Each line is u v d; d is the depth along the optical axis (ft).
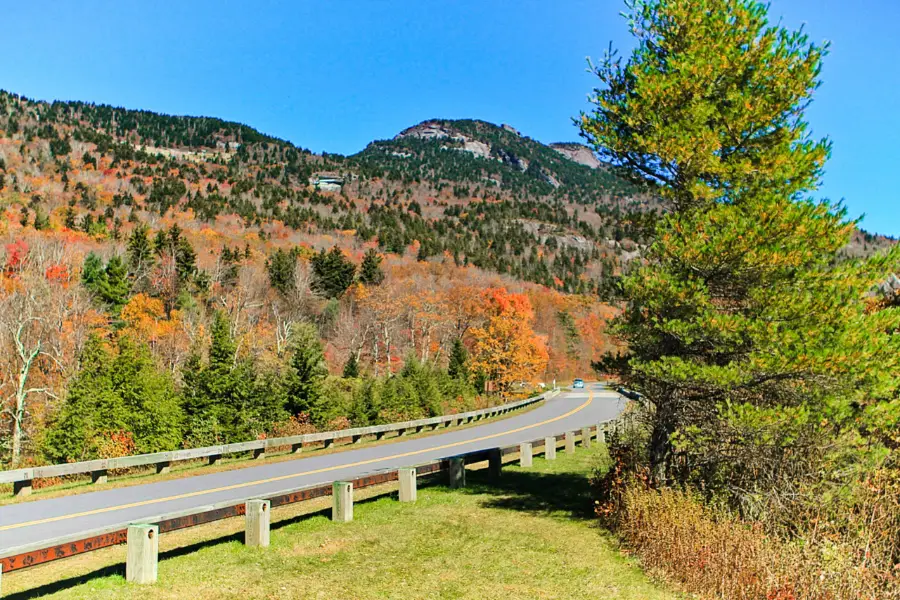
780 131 35.12
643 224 39.91
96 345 76.13
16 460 92.89
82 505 42.19
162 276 240.53
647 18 38.22
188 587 25.44
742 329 31.04
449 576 28.17
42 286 127.13
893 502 30.17
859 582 25.76
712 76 34.73
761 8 34.88
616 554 32.22
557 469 60.59
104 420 70.28
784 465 33.19
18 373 108.78
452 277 366.84
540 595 26.11
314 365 103.35
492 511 41.32
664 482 36.96
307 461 64.44
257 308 224.94
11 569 22.61
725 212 32.71
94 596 23.97
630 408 51.39
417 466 46.29
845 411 29.37
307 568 28.66
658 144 35.40
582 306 350.23
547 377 296.71
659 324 34.73
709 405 35.73
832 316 29.84
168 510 40.57
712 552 27.78
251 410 88.74
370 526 36.60
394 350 248.73
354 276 318.45
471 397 168.25
